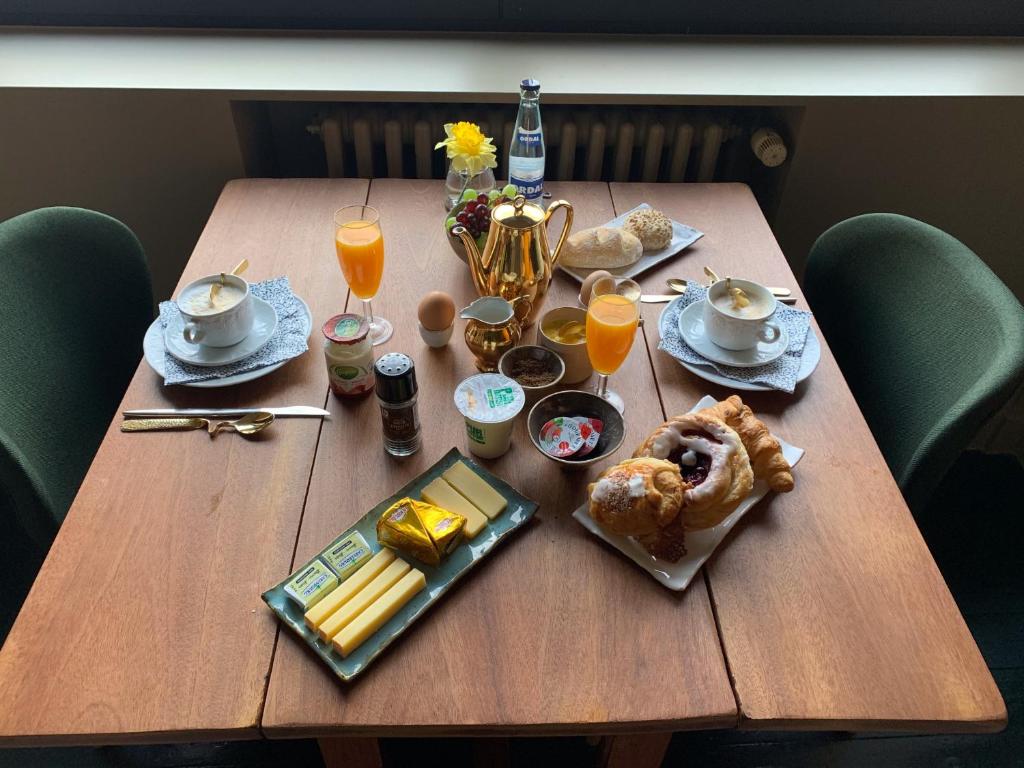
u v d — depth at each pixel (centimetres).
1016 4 181
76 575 81
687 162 188
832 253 132
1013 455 196
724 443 88
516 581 82
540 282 108
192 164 169
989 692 74
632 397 103
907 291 121
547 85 162
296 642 76
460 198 123
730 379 104
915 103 166
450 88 159
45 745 70
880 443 122
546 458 95
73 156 166
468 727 71
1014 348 99
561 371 100
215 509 88
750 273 127
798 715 72
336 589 79
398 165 178
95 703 71
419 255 129
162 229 181
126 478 91
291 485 91
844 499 91
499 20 180
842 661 76
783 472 90
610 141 181
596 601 80
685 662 75
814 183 183
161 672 73
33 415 108
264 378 105
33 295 115
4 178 169
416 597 79
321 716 71
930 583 82
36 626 76
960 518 180
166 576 81
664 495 82
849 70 173
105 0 172
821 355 111
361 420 100
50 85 155
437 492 88
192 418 99
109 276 127
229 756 134
